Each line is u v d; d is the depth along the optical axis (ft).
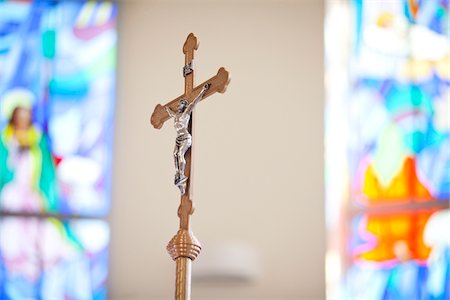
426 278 22.80
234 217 24.07
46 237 24.23
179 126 12.23
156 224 24.14
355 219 24.40
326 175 24.54
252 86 25.03
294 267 23.80
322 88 25.09
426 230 23.24
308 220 24.16
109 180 24.64
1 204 24.38
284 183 24.39
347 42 25.57
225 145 24.57
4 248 24.07
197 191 24.21
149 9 25.66
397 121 24.40
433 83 24.14
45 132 25.00
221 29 25.45
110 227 24.23
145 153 24.64
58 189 24.61
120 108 25.00
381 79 24.93
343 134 24.95
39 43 25.57
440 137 23.70
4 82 25.23
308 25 25.53
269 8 25.62
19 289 23.82
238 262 23.40
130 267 23.88
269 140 24.66
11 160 24.73
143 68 25.26
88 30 25.70
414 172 23.88
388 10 25.22
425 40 24.50
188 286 11.19
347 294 23.91
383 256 23.67
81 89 25.29
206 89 12.30
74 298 23.79
